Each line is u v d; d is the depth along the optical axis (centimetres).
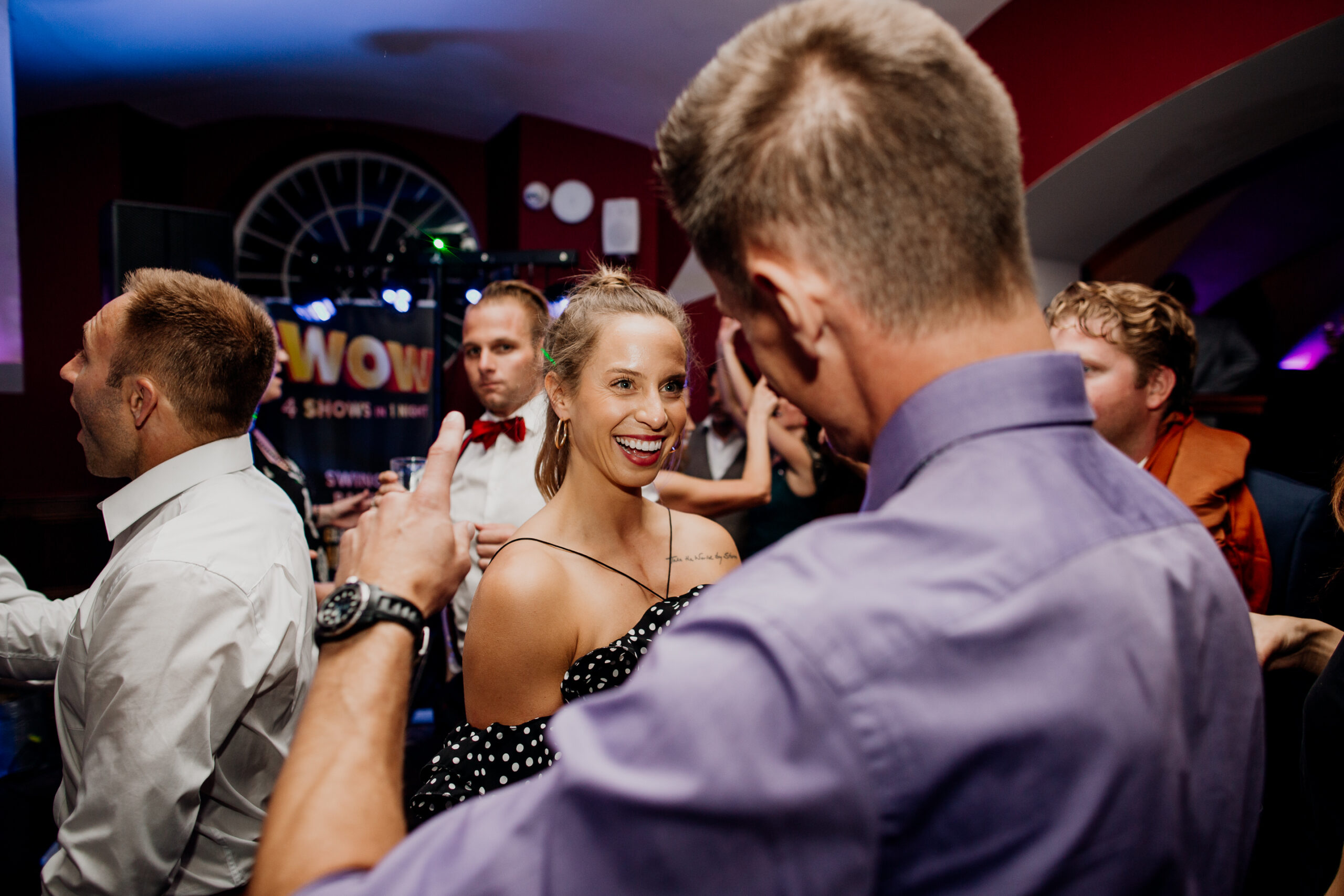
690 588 119
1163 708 44
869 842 39
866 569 44
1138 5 359
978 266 49
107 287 346
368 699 53
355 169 609
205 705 98
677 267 584
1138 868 42
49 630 124
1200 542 52
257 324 121
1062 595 43
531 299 225
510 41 450
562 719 44
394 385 415
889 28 49
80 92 491
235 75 493
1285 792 117
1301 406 152
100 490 495
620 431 110
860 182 48
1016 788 40
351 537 63
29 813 161
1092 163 394
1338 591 115
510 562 103
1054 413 50
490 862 41
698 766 39
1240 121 385
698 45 434
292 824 47
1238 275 593
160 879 97
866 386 53
